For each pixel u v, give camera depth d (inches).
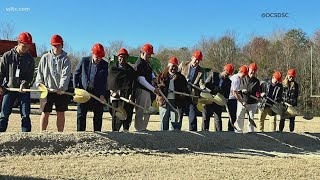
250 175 289.0
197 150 382.6
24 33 340.5
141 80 393.1
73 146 329.1
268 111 533.3
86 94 348.5
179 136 389.4
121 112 381.4
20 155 305.3
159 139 373.4
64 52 355.3
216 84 454.9
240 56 1989.4
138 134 369.1
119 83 383.6
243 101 475.5
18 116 746.2
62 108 357.1
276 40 1909.4
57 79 351.6
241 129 482.6
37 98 1086.4
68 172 266.2
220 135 420.8
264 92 532.7
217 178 274.2
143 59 398.9
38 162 288.0
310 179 289.6
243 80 482.0
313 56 1625.2
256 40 1911.9
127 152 339.3
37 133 328.5
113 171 276.4
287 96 557.9
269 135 464.4
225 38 2003.0
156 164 305.3
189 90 434.3
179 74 422.6
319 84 1567.4
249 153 388.5
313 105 1551.4
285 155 393.4
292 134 491.5
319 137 508.1
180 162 317.7
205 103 435.8
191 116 434.9
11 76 339.3
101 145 339.6
